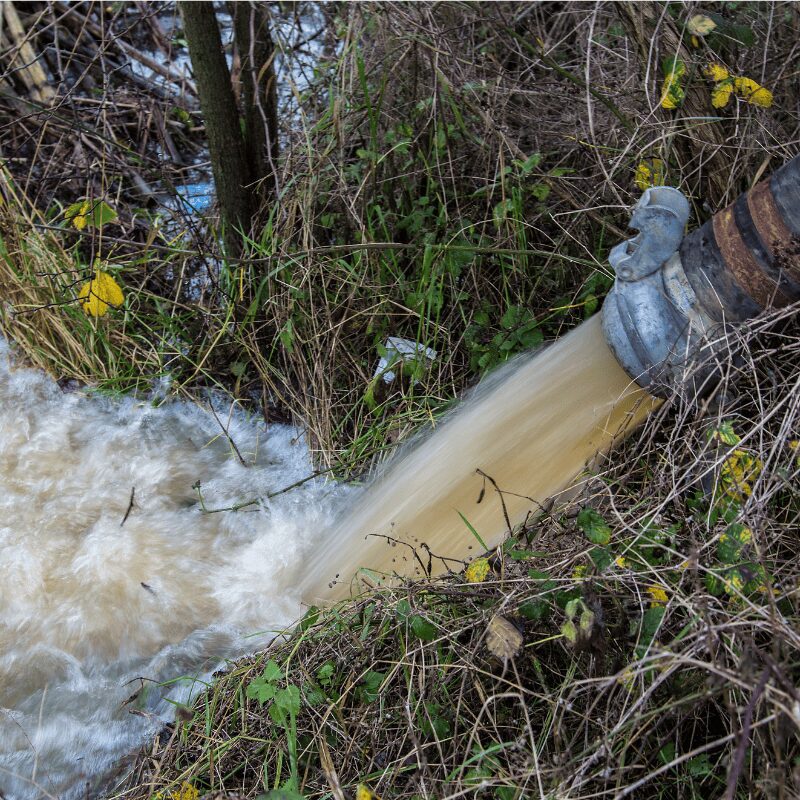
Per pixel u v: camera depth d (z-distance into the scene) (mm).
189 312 2395
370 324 2189
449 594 1544
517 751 1403
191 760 1595
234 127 2195
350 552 1981
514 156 2207
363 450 2143
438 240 2266
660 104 1848
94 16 3121
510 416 1891
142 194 2629
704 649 1334
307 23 2885
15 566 2023
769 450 1561
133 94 2906
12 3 2986
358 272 2232
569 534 1621
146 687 1822
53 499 2160
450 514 1884
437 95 2250
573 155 2270
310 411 2232
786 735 1287
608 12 2363
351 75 2311
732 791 1143
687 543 1507
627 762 1364
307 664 1613
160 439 2275
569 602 1353
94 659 1894
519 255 2160
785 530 1521
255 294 2307
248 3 2178
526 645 1476
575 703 1431
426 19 2225
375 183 2207
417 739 1394
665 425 1764
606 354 1795
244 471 2217
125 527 2102
